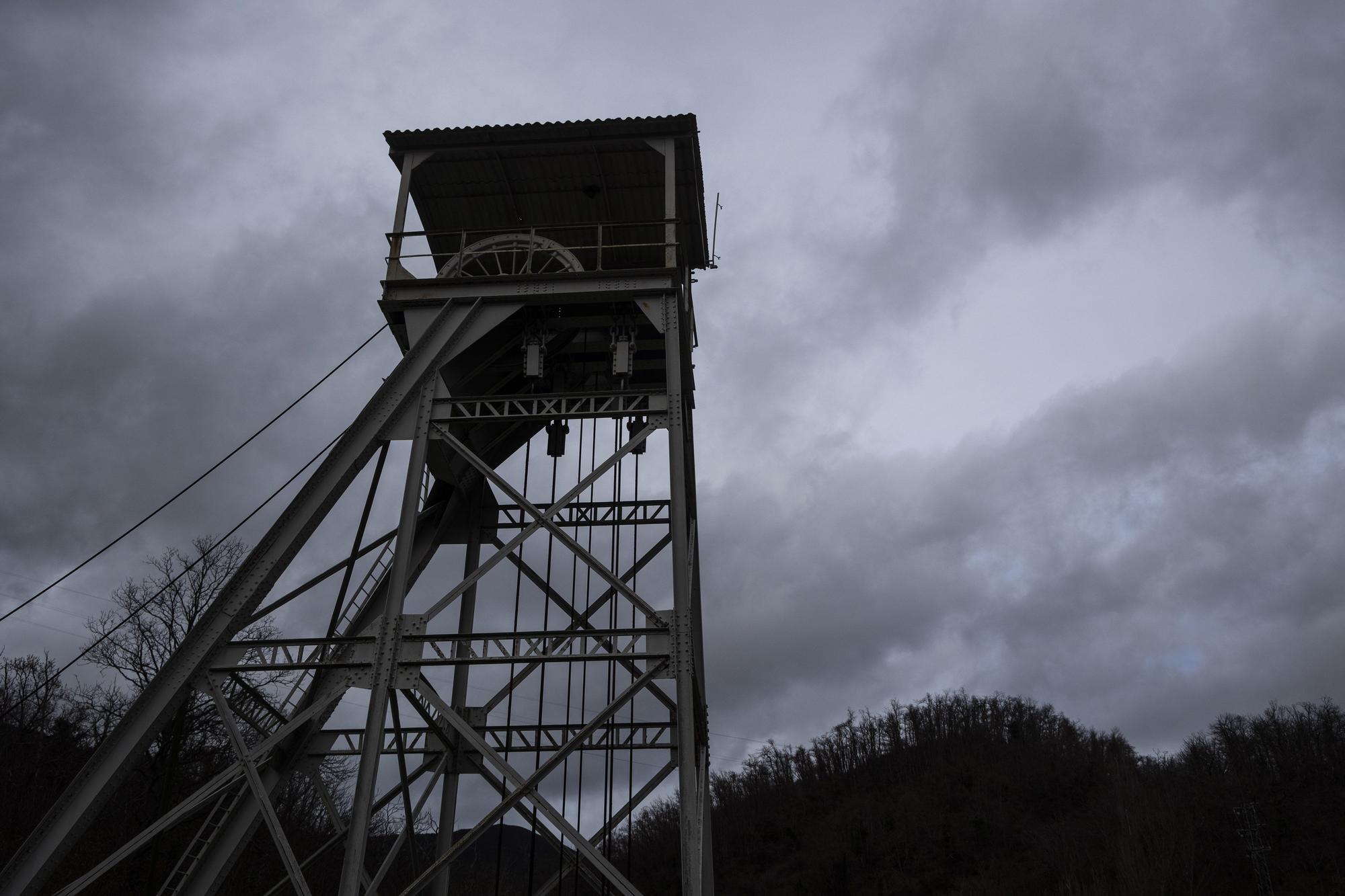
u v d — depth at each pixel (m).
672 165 20.16
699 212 22.94
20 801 36.53
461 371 19.55
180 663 15.53
